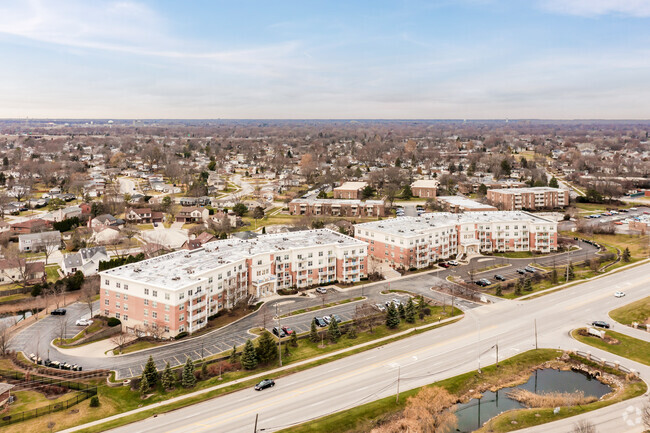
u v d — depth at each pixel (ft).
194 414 309.83
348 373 363.56
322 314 478.59
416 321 460.96
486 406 328.29
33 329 447.83
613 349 401.90
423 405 320.70
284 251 545.85
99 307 500.74
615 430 289.74
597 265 627.87
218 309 481.46
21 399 327.06
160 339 424.46
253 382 350.02
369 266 627.05
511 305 499.92
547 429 294.66
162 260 504.84
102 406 318.45
